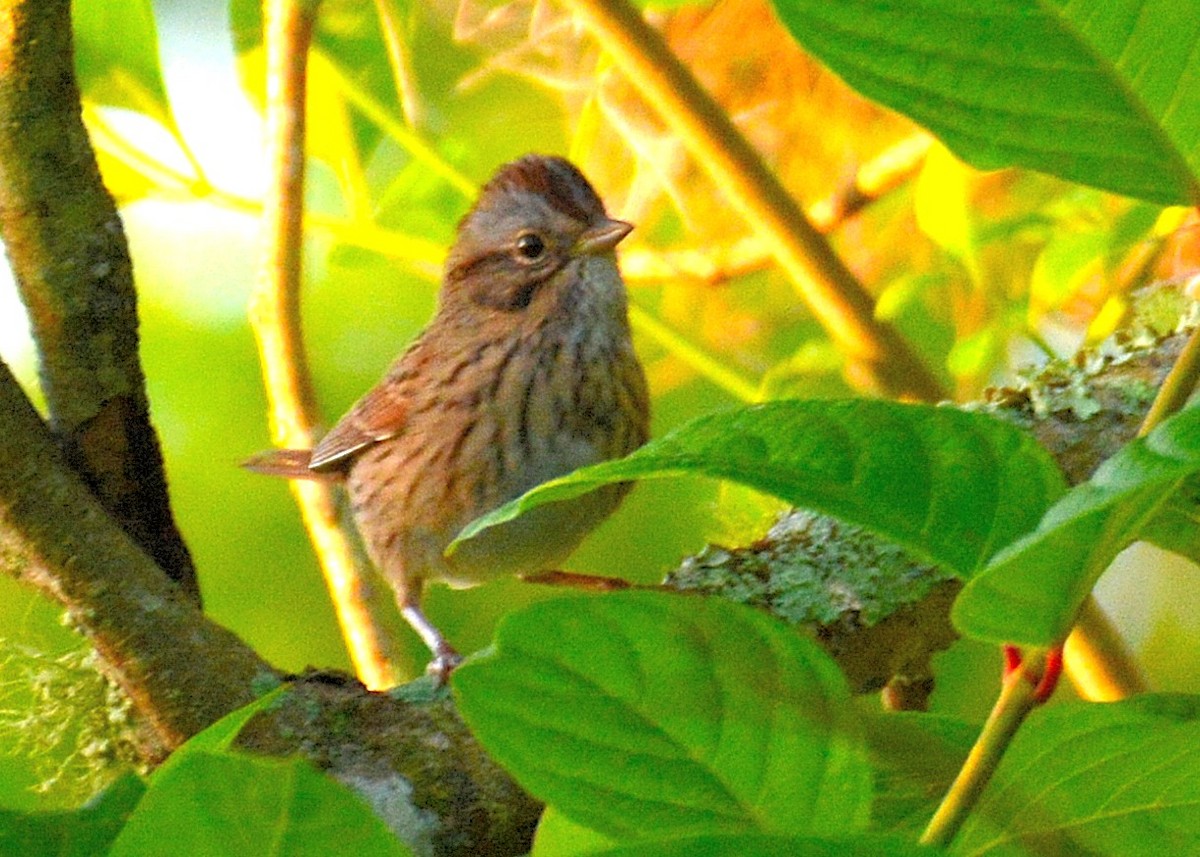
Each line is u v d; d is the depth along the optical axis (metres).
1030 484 3.82
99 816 3.75
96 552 6.73
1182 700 4.30
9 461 6.66
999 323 10.16
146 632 6.68
